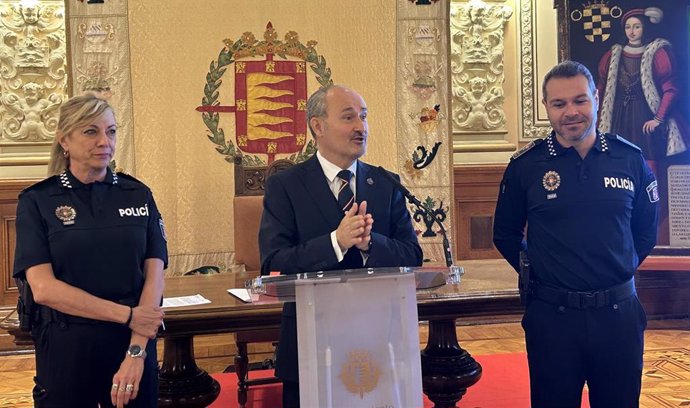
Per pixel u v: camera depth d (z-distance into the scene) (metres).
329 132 2.08
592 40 5.59
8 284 5.55
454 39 6.05
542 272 2.26
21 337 2.45
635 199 2.34
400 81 5.44
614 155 2.29
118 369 2.05
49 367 2.01
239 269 4.13
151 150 5.20
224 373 4.55
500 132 6.14
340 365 1.76
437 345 3.16
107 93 5.13
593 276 2.19
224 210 5.30
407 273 1.80
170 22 5.22
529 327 2.29
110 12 5.13
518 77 6.15
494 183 6.09
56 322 2.01
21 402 4.09
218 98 5.29
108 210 2.09
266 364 4.75
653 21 5.57
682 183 5.52
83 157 2.06
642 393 3.92
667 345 5.10
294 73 5.37
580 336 2.20
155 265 2.16
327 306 1.77
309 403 1.74
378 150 5.42
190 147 5.26
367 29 5.42
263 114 5.33
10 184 5.52
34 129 5.66
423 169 5.45
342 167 2.13
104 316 2.00
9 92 5.62
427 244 5.41
